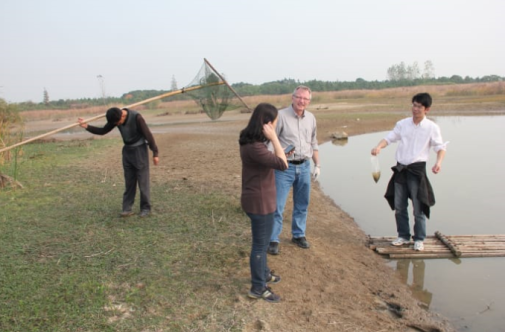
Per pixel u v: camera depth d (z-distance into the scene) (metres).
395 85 82.62
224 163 11.07
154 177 9.12
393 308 4.25
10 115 13.93
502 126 20.12
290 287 4.32
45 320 3.46
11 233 5.44
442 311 4.32
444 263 5.46
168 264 4.59
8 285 4.02
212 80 6.27
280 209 5.00
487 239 6.01
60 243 5.12
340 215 7.40
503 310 4.34
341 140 17.95
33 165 10.54
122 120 5.74
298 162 4.97
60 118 41.03
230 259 4.74
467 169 10.91
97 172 9.66
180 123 27.66
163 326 3.47
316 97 51.69
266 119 3.62
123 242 5.17
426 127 5.22
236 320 3.59
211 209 6.54
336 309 4.04
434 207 7.81
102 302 3.76
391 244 5.88
